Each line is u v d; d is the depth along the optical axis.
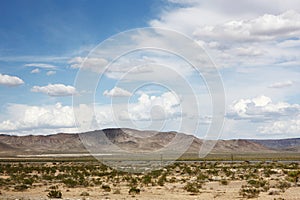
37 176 60.66
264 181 44.22
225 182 45.22
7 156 188.25
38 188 43.50
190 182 47.66
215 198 32.75
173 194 35.88
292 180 45.44
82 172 69.38
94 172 67.62
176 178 55.16
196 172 65.31
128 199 32.44
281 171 65.25
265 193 35.47
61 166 93.81
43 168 81.50
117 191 37.00
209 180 51.00
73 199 32.50
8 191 40.38
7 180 52.66
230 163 105.56
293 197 32.44
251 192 34.34
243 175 56.69
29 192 39.41
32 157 178.38
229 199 32.03
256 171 66.50
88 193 37.16
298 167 75.75
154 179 53.03
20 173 72.00
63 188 42.91
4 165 98.62
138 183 46.97
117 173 63.72
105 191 38.84
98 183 47.25
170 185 44.66
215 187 42.28
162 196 34.41
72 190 40.44
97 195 35.69
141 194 36.06
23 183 47.88
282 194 34.56
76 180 51.94
